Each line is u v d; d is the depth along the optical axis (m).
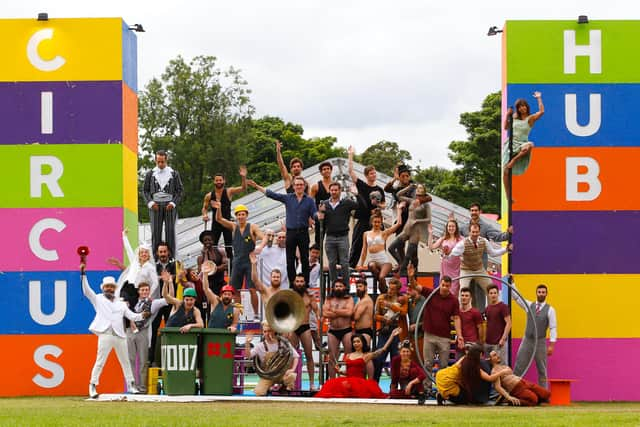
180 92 64.69
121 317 22.53
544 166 24.50
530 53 24.64
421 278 31.86
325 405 20.41
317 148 72.94
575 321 24.31
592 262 24.42
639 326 24.36
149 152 64.56
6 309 24.83
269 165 69.81
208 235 24.28
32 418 17.30
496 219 43.44
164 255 23.66
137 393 22.61
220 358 22.16
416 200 23.77
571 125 24.53
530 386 21.11
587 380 24.22
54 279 24.88
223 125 64.62
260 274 24.42
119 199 24.97
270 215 37.69
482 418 17.17
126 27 25.67
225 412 18.38
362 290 22.67
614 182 24.52
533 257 24.39
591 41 24.66
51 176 25.05
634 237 24.50
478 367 20.78
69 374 24.66
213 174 64.69
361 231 24.92
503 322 22.39
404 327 22.42
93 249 24.91
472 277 23.09
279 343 22.34
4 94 25.20
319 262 24.41
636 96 24.62
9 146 25.11
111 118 25.11
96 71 25.17
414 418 17.11
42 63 25.20
